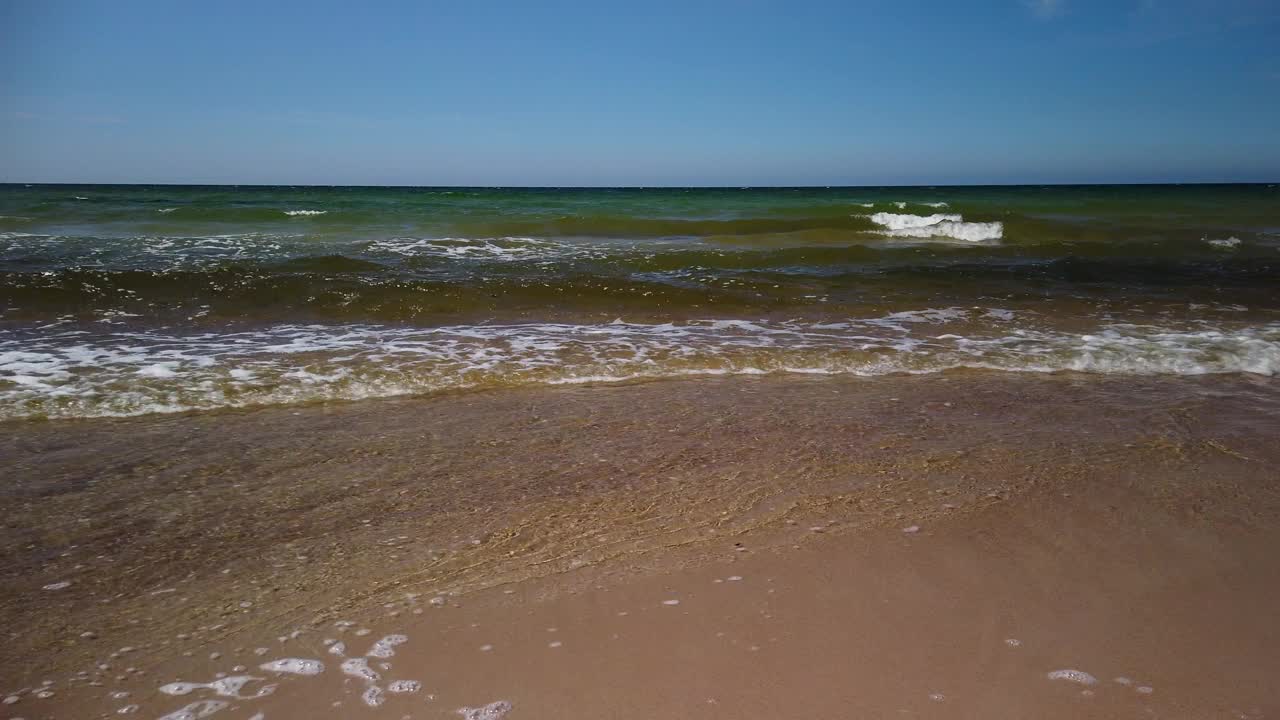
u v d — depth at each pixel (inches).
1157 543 121.1
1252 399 210.5
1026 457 161.6
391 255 465.7
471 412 192.5
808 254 511.5
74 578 109.2
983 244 617.0
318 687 83.0
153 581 108.6
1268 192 2202.3
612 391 213.2
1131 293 381.7
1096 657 88.9
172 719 77.7
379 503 136.9
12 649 90.7
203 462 156.1
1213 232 705.0
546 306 326.3
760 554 116.4
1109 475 151.4
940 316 319.3
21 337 253.6
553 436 174.6
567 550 118.1
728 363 241.8
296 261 411.2
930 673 85.4
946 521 129.0
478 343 260.2
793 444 169.5
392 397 204.4
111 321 281.0
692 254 495.8
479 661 87.9
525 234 645.9
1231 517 131.9
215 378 212.2
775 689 82.5
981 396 211.3
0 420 178.2
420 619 97.5
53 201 1043.3
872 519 129.8
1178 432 180.2
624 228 699.4
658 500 138.3
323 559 115.4
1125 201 1332.4
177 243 505.7
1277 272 466.3
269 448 164.7
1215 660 88.7
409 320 297.3
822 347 262.2
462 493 141.6
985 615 98.2
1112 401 207.2
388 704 80.0
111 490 141.3
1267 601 103.0
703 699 80.7
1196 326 304.0
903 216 745.6
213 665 87.6
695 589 105.2
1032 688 82.8
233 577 109.7
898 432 178.5
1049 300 358.3
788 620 96.7
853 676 84.8
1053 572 110.7
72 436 170.1
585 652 89.7
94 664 87.7
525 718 77.8
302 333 270.7
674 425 183.2
